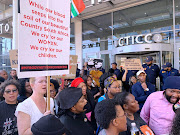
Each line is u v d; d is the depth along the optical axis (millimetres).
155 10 6648
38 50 1084
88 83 3215
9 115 1569
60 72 1246
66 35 1322
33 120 1225
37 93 1326
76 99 1274
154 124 1806
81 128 1332
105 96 2162
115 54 7121
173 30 6254
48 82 1133
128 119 1558
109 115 1056
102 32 8117
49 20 1172
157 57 6109
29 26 1030
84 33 8742
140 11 7000
